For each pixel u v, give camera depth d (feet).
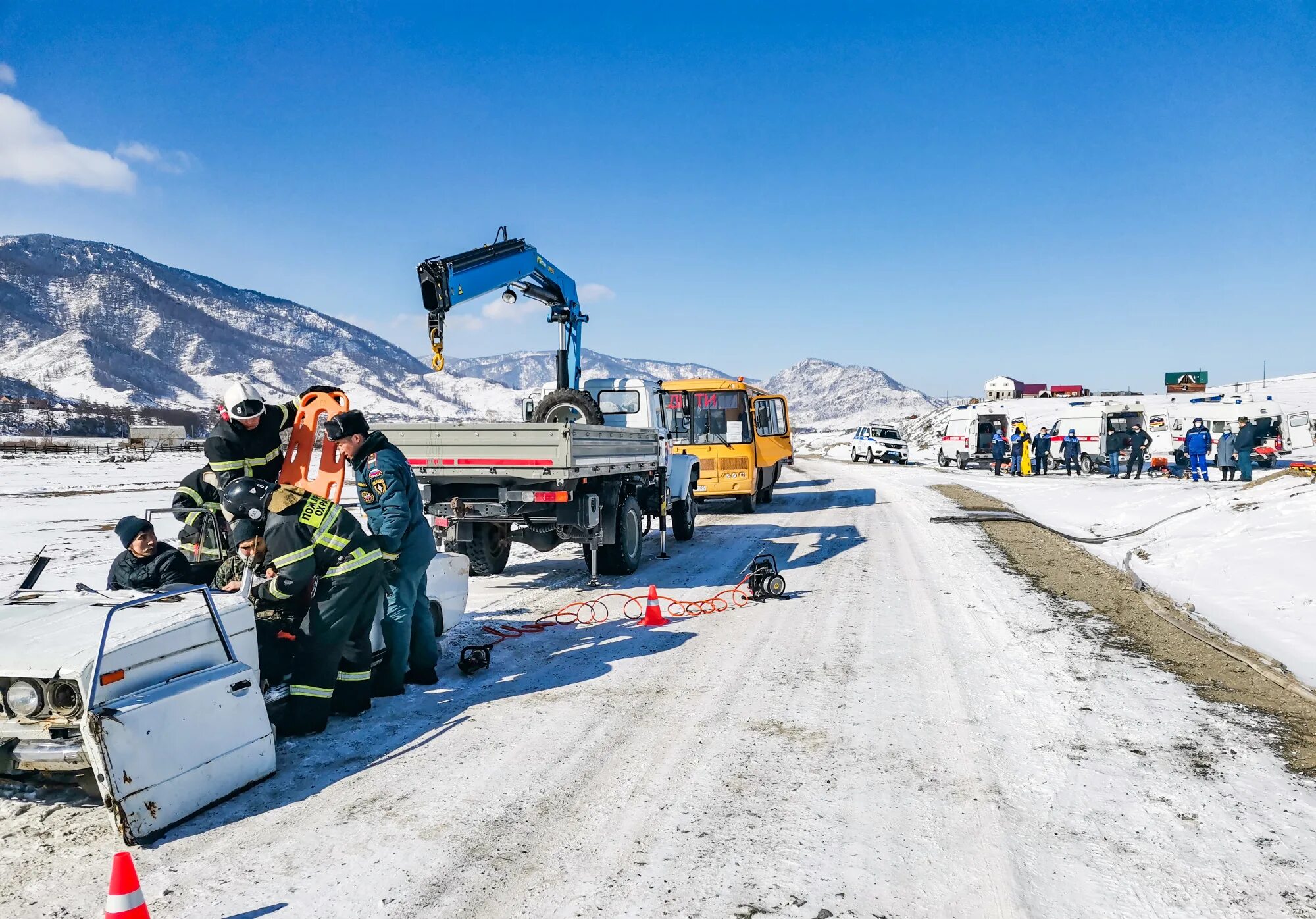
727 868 10.46
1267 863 10.39
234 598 14.26
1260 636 22.50
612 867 10.54
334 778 13.60
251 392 16.89
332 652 15.60
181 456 186.70
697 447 55.93
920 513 55.01
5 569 36.94
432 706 17.34
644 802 12.50
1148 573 33.65
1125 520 51.49
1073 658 20.04
